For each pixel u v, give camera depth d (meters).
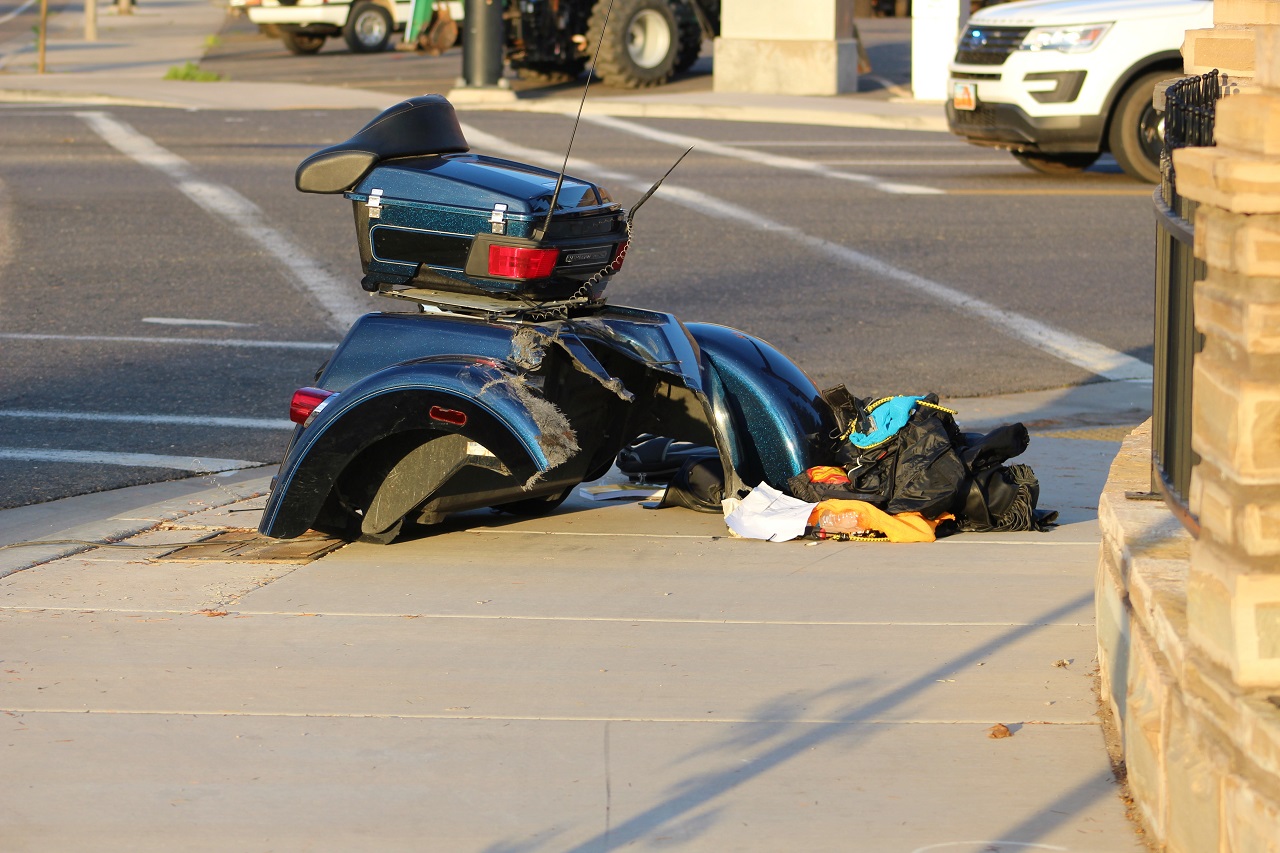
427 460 9.41
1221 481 5.07
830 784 6.16
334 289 19.33
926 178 28.78
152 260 20.91
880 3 84.56
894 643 7.72
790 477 9.95
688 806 5.99
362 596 8.55
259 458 12.45
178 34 73.44
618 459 11.36
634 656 7.56
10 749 6.49
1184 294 6.24
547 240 9.27
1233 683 4.97
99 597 8.58
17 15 89.75
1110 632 6.70
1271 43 4.91
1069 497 10.73
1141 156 27.59
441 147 9.97
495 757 6.43
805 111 39.69
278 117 38.28
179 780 6.21
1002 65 28.17
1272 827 4.61
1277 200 4.72
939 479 9.62
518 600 8.45
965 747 6.50
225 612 8.27
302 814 5.93
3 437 12.98
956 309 18.36
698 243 22.23
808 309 18.30
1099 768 6.29
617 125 37.62
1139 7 27.53
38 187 26.48
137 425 13.43
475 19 42.75
